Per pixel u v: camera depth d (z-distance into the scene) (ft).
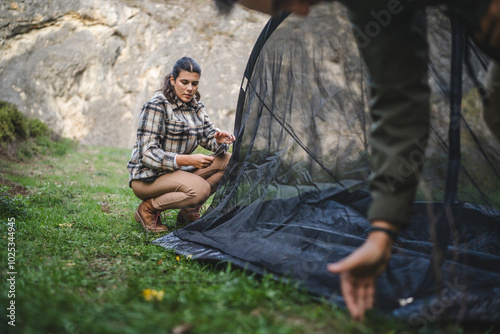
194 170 11.74
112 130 44.60
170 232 11.20
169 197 11.13
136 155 11.57
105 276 7.39
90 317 5.17
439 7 6.06
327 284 6.76
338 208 9.73
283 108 9.46
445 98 6.92
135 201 16.20
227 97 43.60
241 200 10.06
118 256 8.87
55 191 16.97
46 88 44.55
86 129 44.62
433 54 6.75
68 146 33.45
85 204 14.88
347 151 9.20
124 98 45.37
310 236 8.90
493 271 7.44
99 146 40.06
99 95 45.47
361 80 8.29
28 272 6.72
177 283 6.88
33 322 4.93
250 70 9.93
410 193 5.40
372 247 5.09
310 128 9.27
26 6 46.55
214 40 45.50
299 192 9.79
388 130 5.59
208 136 12.18
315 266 7.37
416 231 9.09
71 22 47.24
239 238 9.08
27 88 44.32
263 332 4.98
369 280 5.16
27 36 46.88
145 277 7.12
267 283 6.66
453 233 8.14
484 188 8.22
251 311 5.84
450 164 6.35
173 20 46.57
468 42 6.60
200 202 11.10
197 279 7.32
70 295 5.84
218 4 6.00
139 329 4.92
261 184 9.85
